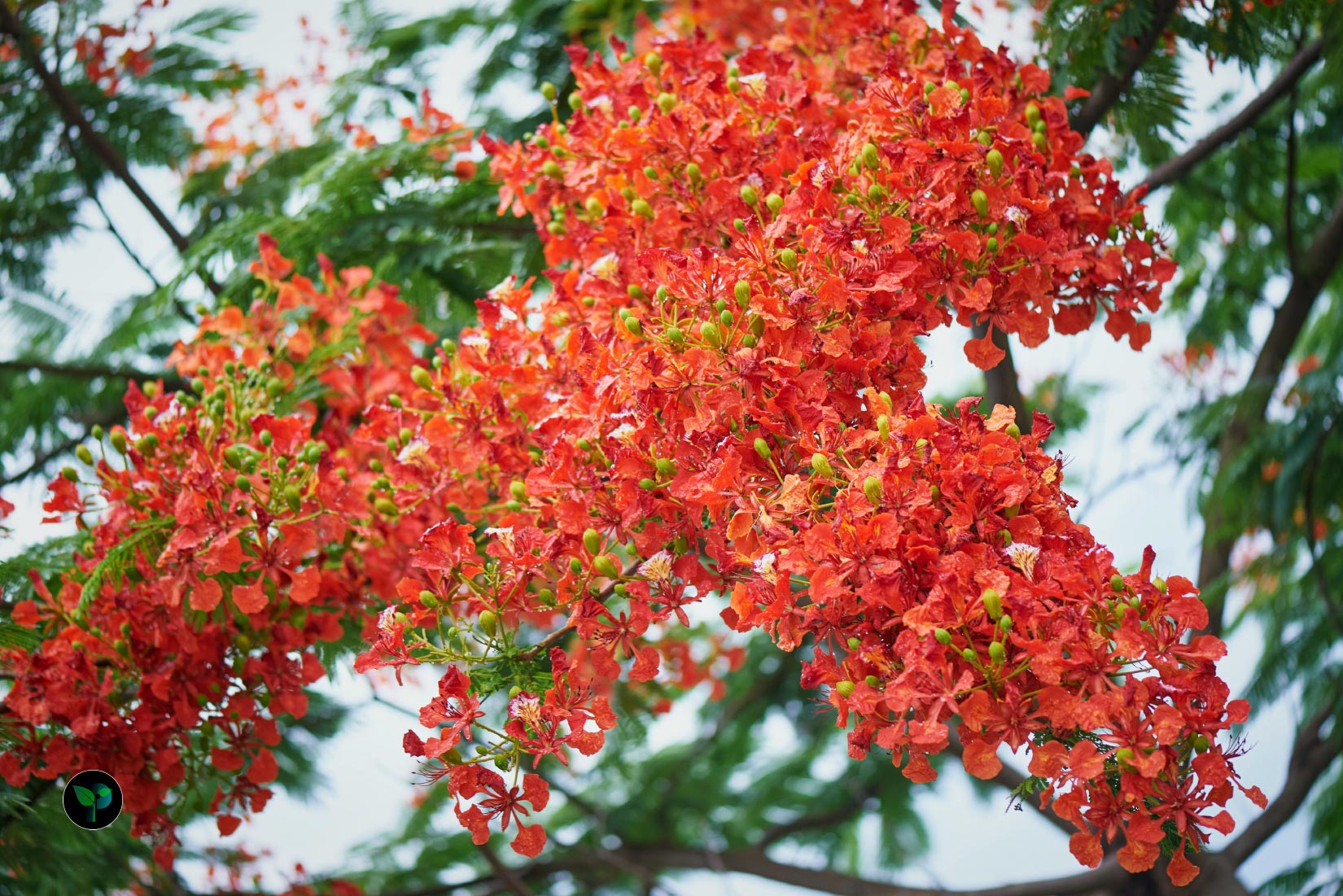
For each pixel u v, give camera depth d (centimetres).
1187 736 256
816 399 268
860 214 273
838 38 313
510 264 375
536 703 269
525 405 293
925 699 255
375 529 305
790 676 612
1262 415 440
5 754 296
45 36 419
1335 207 470
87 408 401
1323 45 350
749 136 296
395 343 330
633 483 271
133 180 398
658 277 277
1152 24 329
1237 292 523
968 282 279
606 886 582
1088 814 255
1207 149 361
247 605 290
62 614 301
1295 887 432
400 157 364
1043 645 254
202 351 319
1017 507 262
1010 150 283
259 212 393
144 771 301
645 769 615
